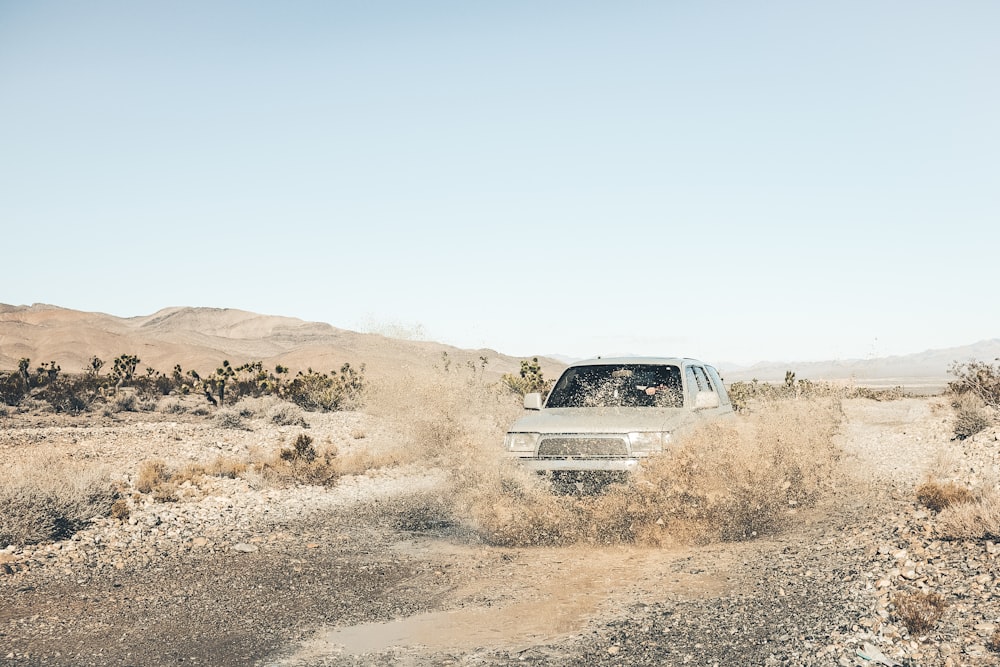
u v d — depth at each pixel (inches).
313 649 210.5
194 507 436.1
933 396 1814.7
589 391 428.5
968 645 191.3
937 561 268.5
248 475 530.3
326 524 395.5
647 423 359.3
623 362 446.3
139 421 1066.7
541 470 353.1
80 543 350.3
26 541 346.6
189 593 270.8
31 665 203.5
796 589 249.9
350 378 1526.8
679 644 203.0
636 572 285.0
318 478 532.1
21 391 1248.2
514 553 326.3
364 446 746.2
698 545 331.9
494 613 238.7
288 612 246.1
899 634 201.9
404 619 235.6
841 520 366.6
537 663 193.9
